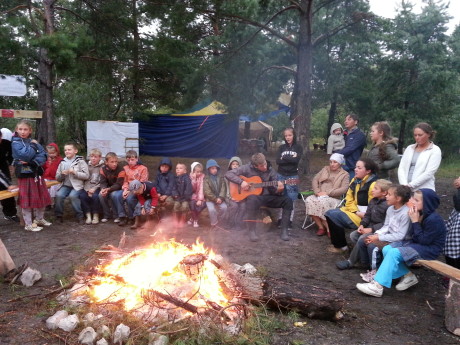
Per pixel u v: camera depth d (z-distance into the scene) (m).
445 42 17.92
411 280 4.34
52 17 9.42
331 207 6.14
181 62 11.85
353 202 5.62
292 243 5.92
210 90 13.00
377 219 5.01
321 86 18.33
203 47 12.15
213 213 6.48
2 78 8.36
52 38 7.93
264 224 6.85
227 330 3.07
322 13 15.83
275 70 15.81
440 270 3.54
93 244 5.53
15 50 8.04
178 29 11.34
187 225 6.74
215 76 12.12
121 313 3.21
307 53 11.69
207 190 6.55
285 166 6.84
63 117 14.91
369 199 5.46
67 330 3.11
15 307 3.53
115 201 6.59
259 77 13.12
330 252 5.57
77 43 8.40
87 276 3.81
